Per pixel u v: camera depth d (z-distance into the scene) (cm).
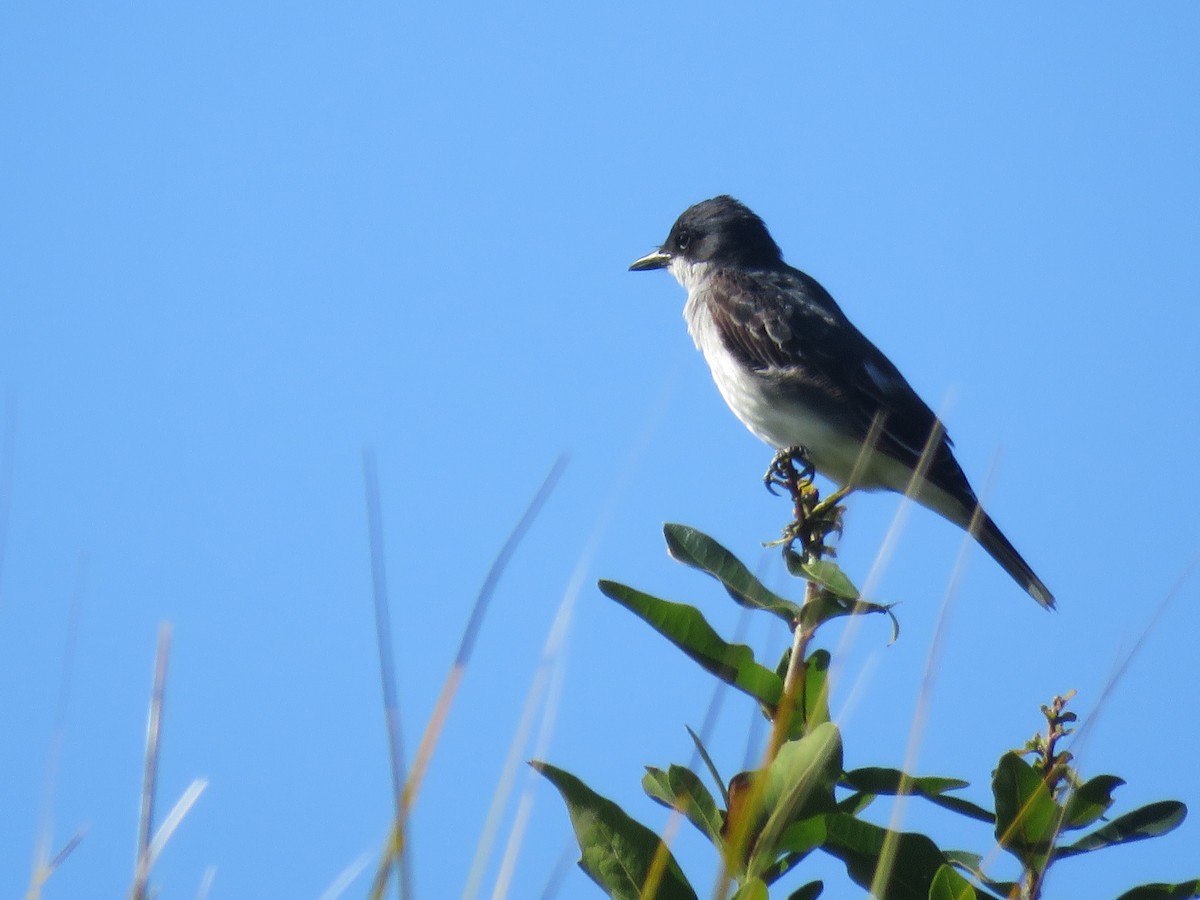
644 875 552
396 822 412
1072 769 607
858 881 593
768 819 529
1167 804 611
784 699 559
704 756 509
